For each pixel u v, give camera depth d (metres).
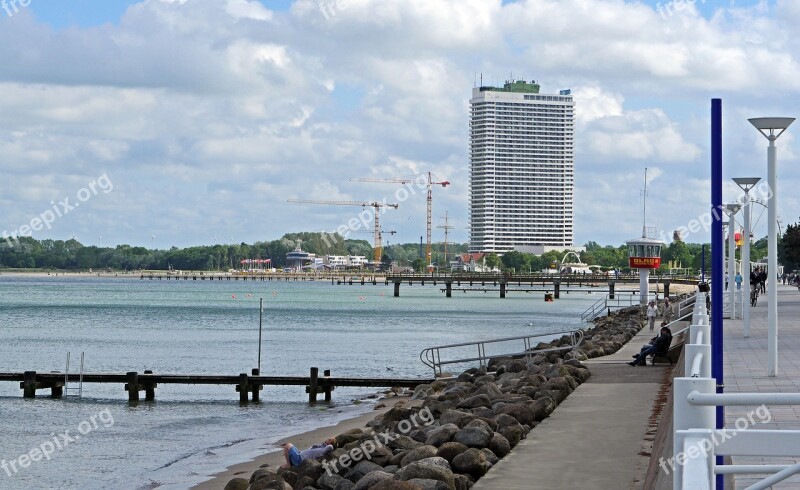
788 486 10.04
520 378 27.94
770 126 20.88
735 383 19.27
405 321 102.19
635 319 64.25
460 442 17.70
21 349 65.69
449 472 14.88
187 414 35.53
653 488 13.32
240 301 163.75
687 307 60.31
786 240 88.56
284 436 29.52
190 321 102.19
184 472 23.97
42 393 41.91
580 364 30.58
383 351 63.09
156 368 52.91
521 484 15.34
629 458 17.12
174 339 75.06
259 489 17.53
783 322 39.62
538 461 16.95
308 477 17.64
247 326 92.69
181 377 39.47
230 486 18.83
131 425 32.78
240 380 39.16
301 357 58.72
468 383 30.48
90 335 79.62
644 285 98.50
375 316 113.06
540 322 100.94
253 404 38.38
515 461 16.98
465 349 64.69
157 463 25.58
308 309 132.88
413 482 14.38
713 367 11.91
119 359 57.97
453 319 106.56
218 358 58.34
